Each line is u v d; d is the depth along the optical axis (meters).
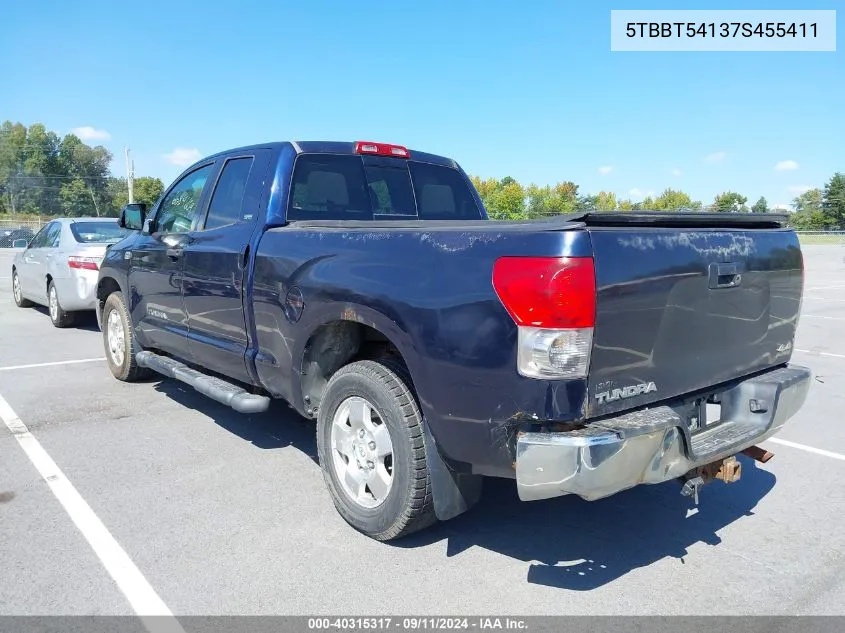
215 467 4.52
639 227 2.96
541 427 2.74
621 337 2.79
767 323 3.65
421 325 3.05
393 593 3.06
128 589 3.04
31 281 11.43
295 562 3.31
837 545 3.60
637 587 3.16
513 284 2.72
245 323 4.36
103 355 8.22
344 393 3.57
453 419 2.98
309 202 4.55
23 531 3.58
